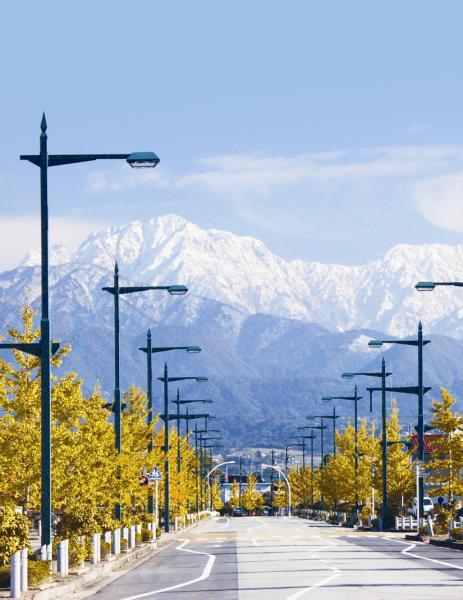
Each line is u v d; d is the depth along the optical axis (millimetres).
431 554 88812
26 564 53438
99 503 93438
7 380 82125
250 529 179750
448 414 141375
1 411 81438
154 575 71375
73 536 73125
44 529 61375
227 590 56281
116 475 98750
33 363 81938
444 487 142500
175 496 175000
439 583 57844
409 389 130875
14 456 78812
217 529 182500
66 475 81500
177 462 192750
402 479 199875
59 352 83312
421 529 126438
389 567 71812
